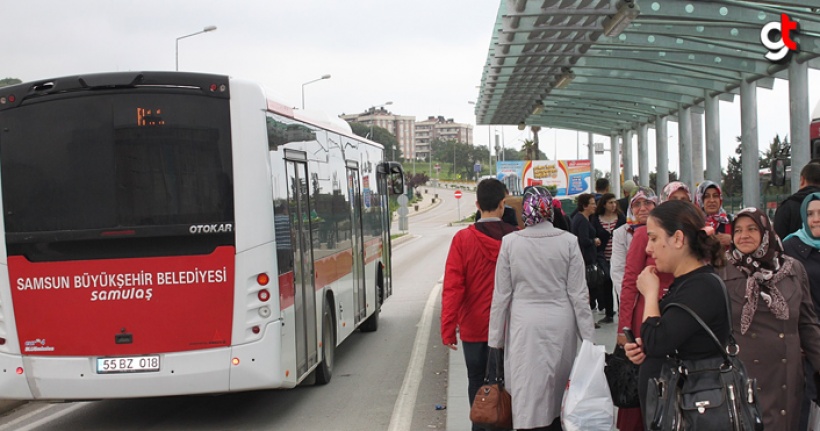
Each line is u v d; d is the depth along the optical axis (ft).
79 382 24.26
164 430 26.58
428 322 49.73
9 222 24.54
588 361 17.11
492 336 18.93
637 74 65.00
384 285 48.60
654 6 42.45
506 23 46.03
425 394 30.50
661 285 18.52
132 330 24.23
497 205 21.65
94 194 24.39
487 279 21.34
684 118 77.00
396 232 198.80
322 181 32.22
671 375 12.60
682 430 12.32
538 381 18.16
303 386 32.60
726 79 61.98
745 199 59.88
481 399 18.86
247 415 28.19
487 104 85.71
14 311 24.50
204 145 24.48
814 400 17.03
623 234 24.20
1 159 24.67
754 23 44.16
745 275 15.75
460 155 643.04
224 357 24.25
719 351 12.51
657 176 87.71
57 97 24.58
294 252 27.07
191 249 24.30
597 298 40.88
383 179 49.65
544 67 62.59
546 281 18.39
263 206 24.53
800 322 15.96
